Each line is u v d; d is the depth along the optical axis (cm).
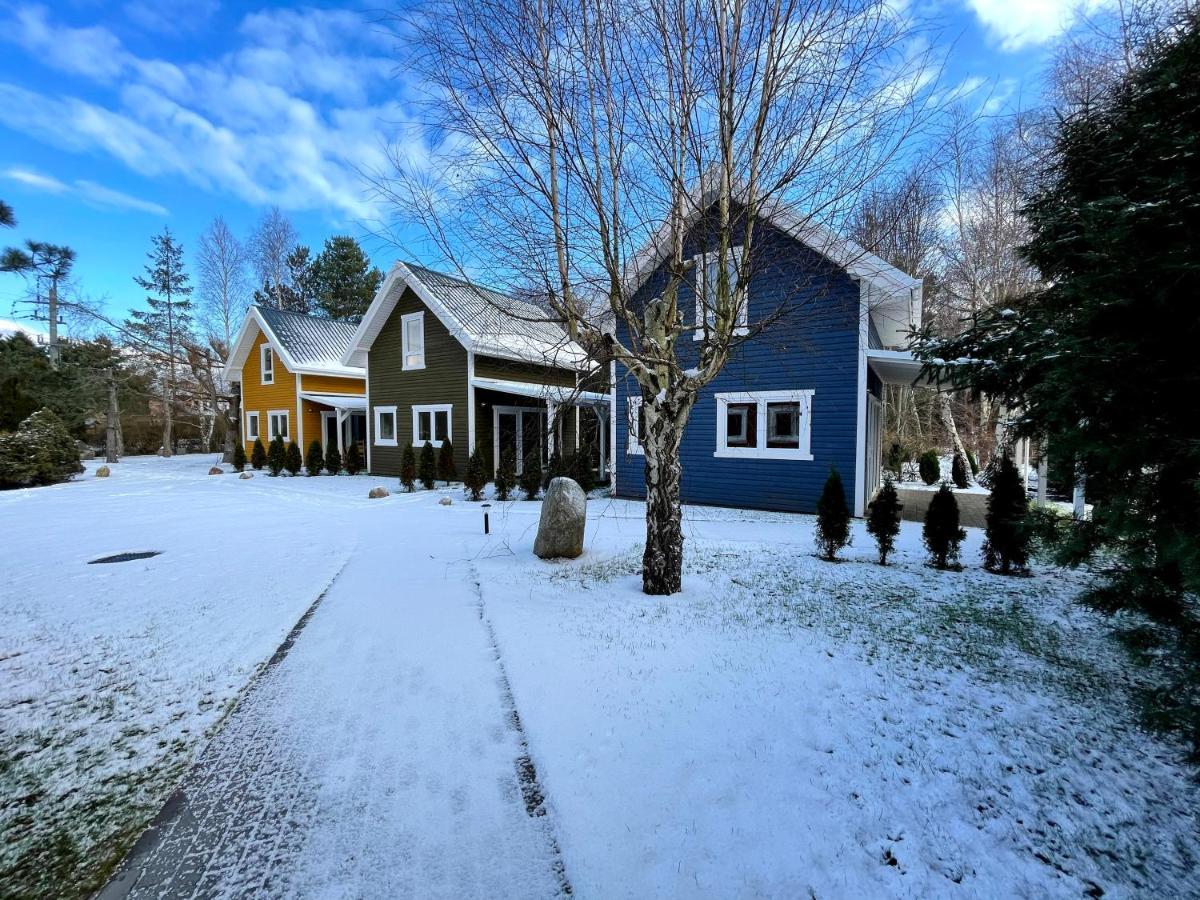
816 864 196
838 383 1046
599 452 1711
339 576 616
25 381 2275
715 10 407
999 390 548
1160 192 267
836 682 339
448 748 279
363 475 1998
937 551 636
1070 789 241
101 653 405
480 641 419
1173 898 183
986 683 341
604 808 226
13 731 301
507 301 682
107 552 749
